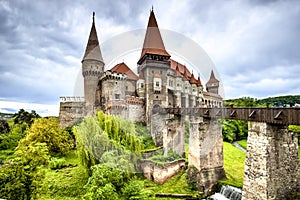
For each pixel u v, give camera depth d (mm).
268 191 10844
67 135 27656
